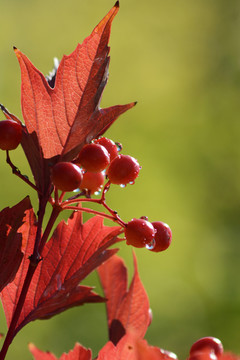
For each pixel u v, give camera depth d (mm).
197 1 14484
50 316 1348
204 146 11539
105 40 1238
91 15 14539
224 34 13922
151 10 14688
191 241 9719
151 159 11016
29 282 1219
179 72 13586
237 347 7547
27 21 13883
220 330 7902
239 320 8016
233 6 14086
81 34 14055
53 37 13844
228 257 9344
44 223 7379
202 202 10578
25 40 13562
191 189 10703
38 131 1248
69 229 1294
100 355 1094
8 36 13469
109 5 14648
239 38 13812
